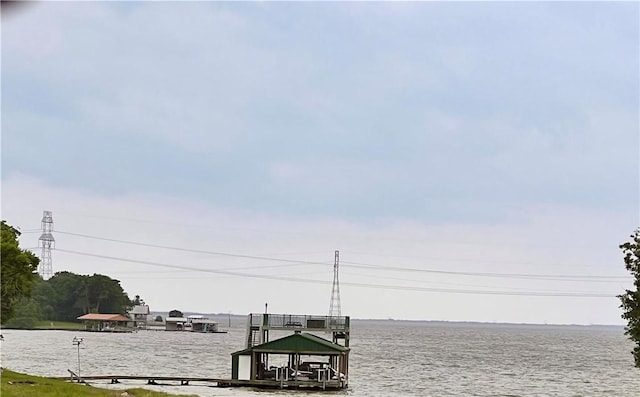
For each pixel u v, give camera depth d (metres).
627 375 121.88
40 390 54.50
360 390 82.19
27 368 98.12
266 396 72.12
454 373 116.38
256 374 81.50
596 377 116.69
